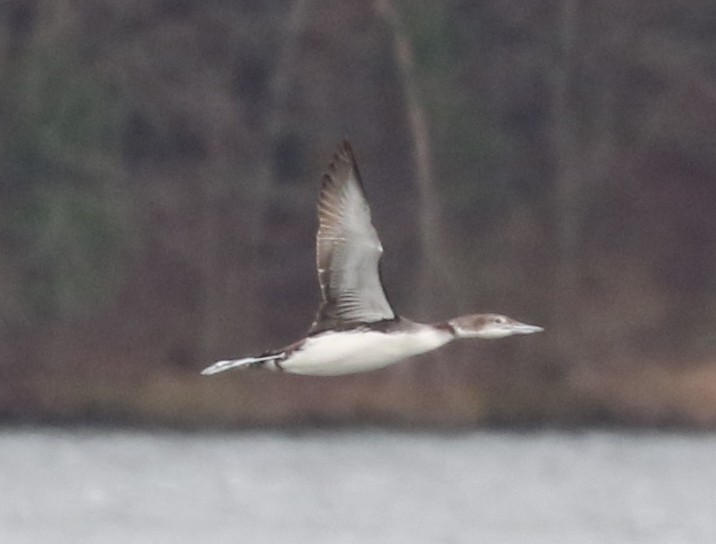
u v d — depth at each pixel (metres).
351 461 35.66
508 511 31.42
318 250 18.19
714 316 45.62
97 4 45.50
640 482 33.81
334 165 18.11
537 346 42.34
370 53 46.22
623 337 43.91
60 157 44.72
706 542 29.22
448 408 38.97
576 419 39.25
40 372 42.38
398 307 45.12
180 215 46.69
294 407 39.19
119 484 33.22
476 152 46.22
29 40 45.03
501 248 45.47
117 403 39.75
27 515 30.73
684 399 39.31
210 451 36.69
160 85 46.59
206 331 45.59
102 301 44.78
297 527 29.81
